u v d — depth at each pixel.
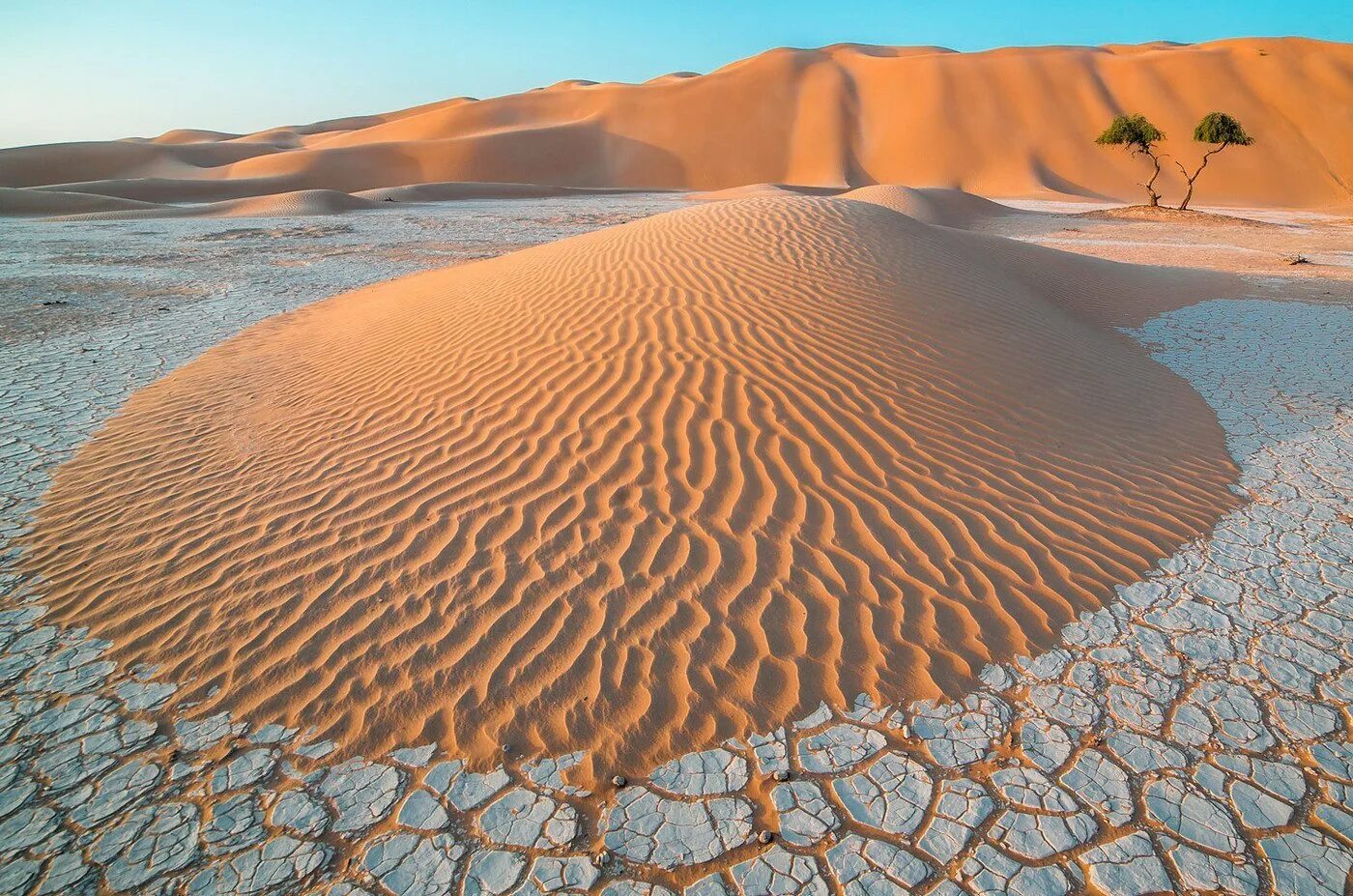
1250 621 4.15
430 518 4.77
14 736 3.47
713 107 76.62
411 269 17.22
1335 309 11.83
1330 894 2.70
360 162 66.69
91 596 4.43
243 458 5.89
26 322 11.61
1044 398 6.53
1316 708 3.55
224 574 4.48
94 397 8.03
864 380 6.14
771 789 3.13
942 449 5.48
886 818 3.01
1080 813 3.02
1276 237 25.66
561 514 4.70
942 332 7.15
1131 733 3.41
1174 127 65.38
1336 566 4.67
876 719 3.46
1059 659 3.84
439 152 68.88
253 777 3.23
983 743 3.35
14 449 6.67
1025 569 4.45
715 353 6.36
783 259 8.13
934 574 4.32
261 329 10.84
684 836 2.94
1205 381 8.30
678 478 4.95
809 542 4.46
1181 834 2.93
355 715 3.49
